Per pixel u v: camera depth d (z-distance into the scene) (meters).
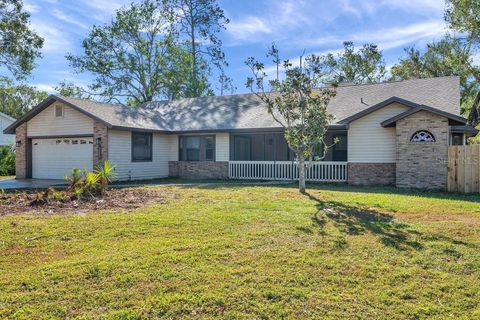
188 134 20.34
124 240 6.30
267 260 5.25
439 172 13.66
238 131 18.62
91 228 7.06
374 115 15.60
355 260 5.27
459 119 13.48
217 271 4.84
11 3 21.70
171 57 34.81
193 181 18.08
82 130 18.59
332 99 18.97
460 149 13.24
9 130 20.69
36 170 20.36
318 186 15.03
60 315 3.77
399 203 9.99
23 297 4.12
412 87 17.97
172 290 4.30
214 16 35.41
